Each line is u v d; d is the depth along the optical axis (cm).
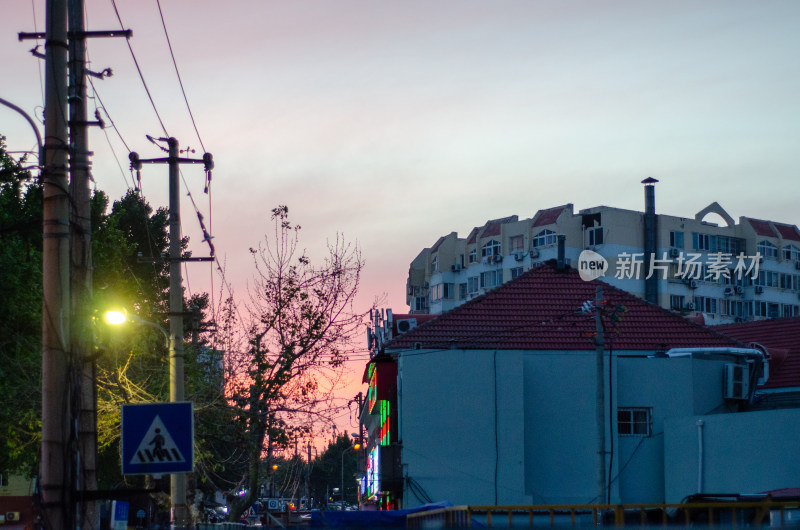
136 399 2853
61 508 1155
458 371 3453
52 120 1205
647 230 9188
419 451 3406
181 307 2155
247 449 3141
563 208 9425
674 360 3550
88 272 1415
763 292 9631
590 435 3491
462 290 10481
